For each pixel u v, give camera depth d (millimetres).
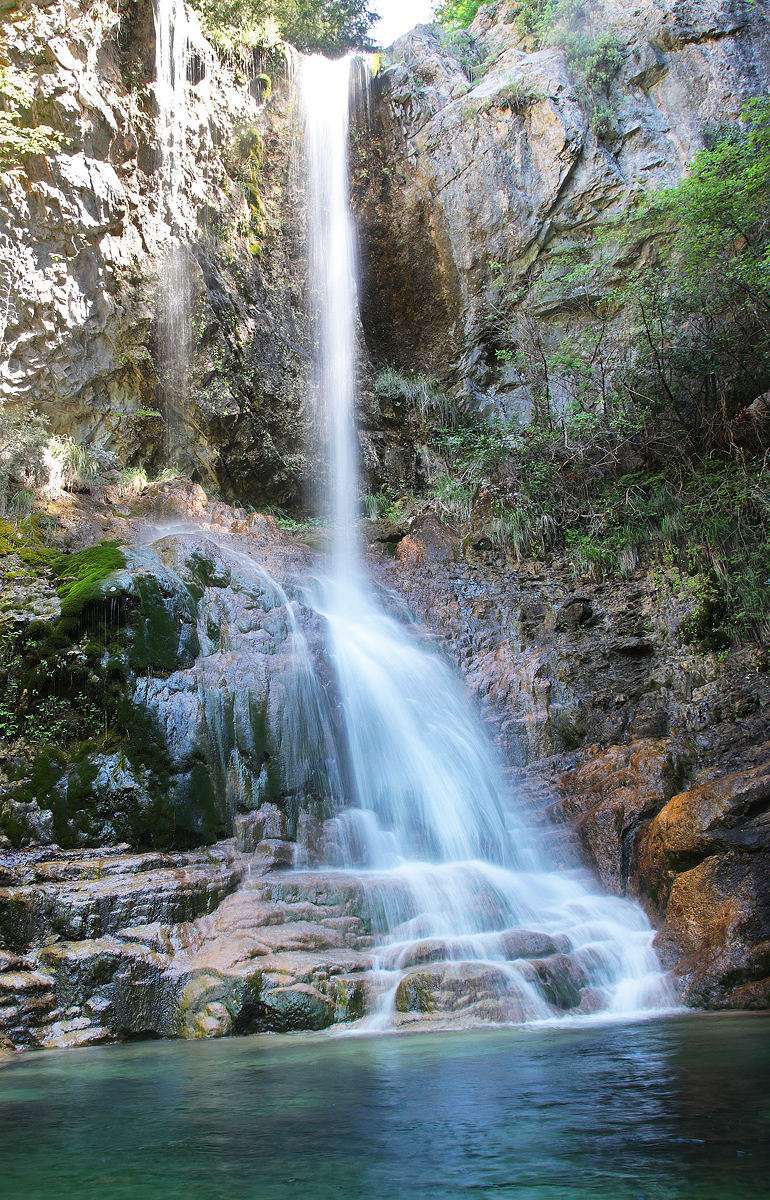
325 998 5895
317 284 16766
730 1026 5352
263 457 15117
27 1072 4812
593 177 16469
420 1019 5855
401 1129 3311
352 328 17281
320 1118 3514
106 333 13297
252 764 8484
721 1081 3844
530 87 16688
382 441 17109
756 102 14258
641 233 15750
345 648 10258
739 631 10781
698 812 7285
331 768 8992
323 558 12945
